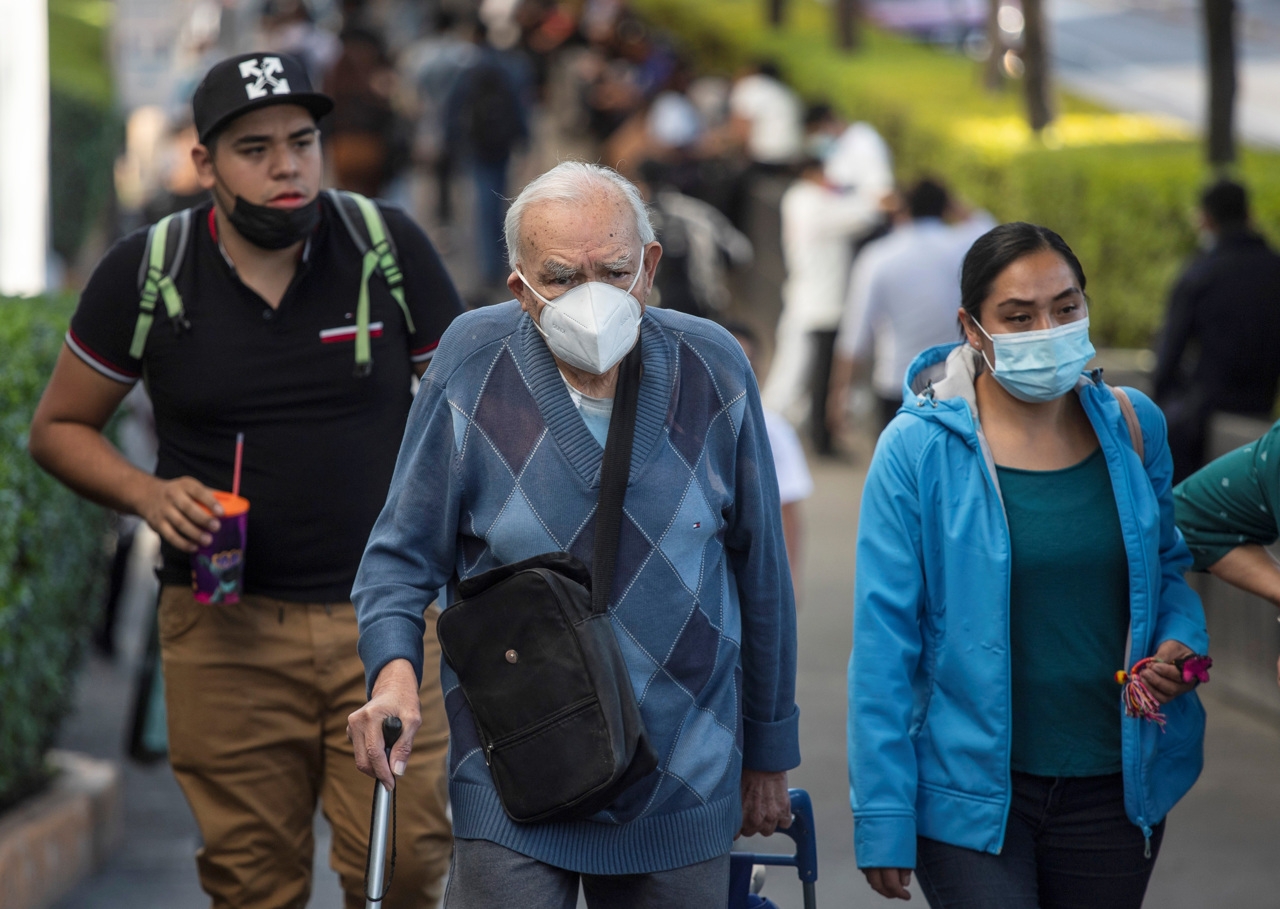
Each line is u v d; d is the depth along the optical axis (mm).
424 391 8078
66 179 39906
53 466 10211
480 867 7855
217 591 9625
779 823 8555
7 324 13203
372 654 7879
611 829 7777
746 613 8297
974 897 8453
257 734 10156
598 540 7695
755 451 8133
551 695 7559
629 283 7570
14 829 12664
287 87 9609
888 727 8438
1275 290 18938
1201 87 66500
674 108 44844
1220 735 17250
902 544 8562
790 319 30328
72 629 14641
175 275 9945
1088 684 8500
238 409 9938
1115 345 27375
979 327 8438
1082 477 8562
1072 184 28828
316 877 13719
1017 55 42969
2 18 22188
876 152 30234
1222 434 18547
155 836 14820
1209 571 9508
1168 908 13227
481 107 41125
